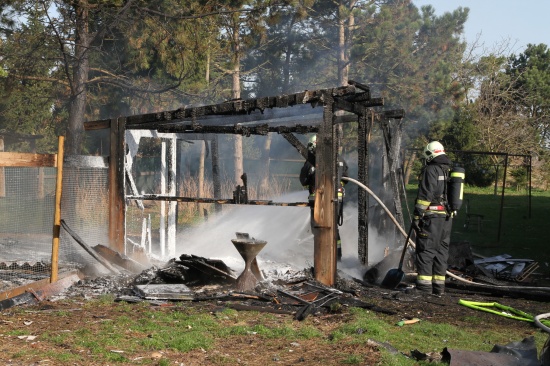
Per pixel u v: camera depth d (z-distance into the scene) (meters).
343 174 10.09
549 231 16.78
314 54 28.73
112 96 23.02
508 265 10.33
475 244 14.45
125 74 21.38
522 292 8.53
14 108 24.09
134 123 9.42
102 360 4.92
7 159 7.31
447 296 8.34
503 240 15.16
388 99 25.55
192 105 23.45
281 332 5.97
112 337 5.56
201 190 20.09
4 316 6.27
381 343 5.55
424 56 26.11
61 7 17.31
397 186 10.85
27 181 11.77
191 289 7.82
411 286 8.80
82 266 8.65
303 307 6.91
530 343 5.21
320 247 8.22
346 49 26.31
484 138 36.59
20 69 18.22
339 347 5.50
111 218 9.52
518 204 24.75
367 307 7.20
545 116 43.44
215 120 9.91
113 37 19.20
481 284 8.88
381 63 25.62
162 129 9.42
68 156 9.17
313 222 8.38
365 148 9.63
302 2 19.16
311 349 5.46
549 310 7.75
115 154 9.52
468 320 7.02
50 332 5.67
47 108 25.48
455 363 4.80
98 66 21.30
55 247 7.58
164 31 18.39
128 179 9.76
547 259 12.48
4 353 4.98
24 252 9.74
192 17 17.88
